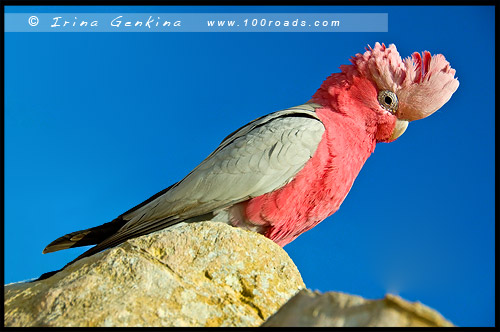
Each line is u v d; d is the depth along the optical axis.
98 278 4.42
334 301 3.15
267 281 4.75
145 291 4.30
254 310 4.46
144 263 4.55
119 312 4.07
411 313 2.94
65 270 4.82
